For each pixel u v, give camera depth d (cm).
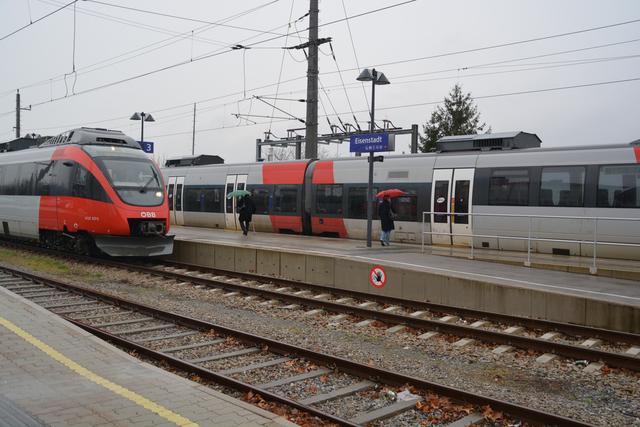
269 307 1271
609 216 1638
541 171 1769
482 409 646
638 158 1611
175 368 790
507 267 1507
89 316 1109
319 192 2362
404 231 2072
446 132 5456
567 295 1134
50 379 629
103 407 549
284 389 719
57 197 1950
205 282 1538
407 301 1288
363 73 1922
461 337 1012
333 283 1583
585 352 872
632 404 701
